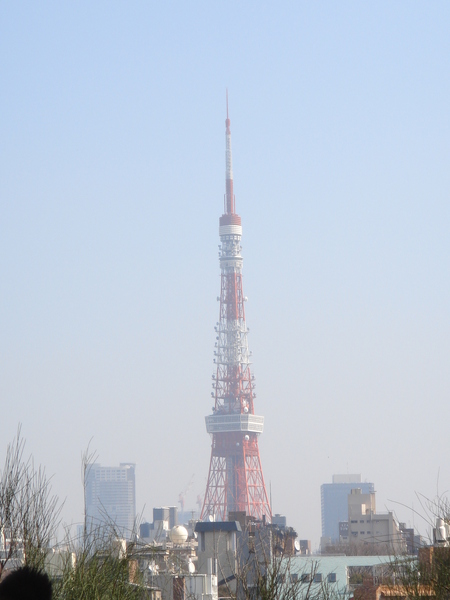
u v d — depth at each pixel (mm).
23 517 53562
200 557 134750
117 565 58219
